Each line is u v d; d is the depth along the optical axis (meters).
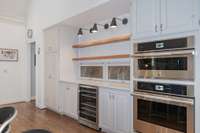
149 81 2.38
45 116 4.36
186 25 1.97
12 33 5.73
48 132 1.64
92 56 4.37
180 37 2.04
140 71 2.50
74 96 4.02
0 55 5.50
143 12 2.43
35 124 3.79
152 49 2.33
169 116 2.15
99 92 3.37
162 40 2.21
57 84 4.54
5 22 5.59
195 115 1.91
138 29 2.50
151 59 2.35
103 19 3.94
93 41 4.20
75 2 3.63
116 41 3.58
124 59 3.62
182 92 2.03
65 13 3.97
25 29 6.00
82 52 4.76
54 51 4.65
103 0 2.94
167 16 2.15
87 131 3.40
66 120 4.06
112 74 3.91
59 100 4.51
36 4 5.30
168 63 2.17
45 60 5.05
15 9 5.62
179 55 2.04
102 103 3.29
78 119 3.88
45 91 5.07
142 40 2.45
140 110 2.50
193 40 1.93
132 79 2.62
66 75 4.65
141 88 2.49
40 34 5.13
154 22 2.29
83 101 3.76
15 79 5.84
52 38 4.74
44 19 4.89
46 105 5.02
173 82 2.11
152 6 2.31
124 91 2.84
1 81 5.55
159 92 2.26
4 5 5.36
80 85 3.81
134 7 2.56
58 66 4.53
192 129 1.93
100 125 3.34
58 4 4.25
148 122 2.39
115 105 3.02
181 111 2.03
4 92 5.62
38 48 5.22
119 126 2.95
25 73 6.03
